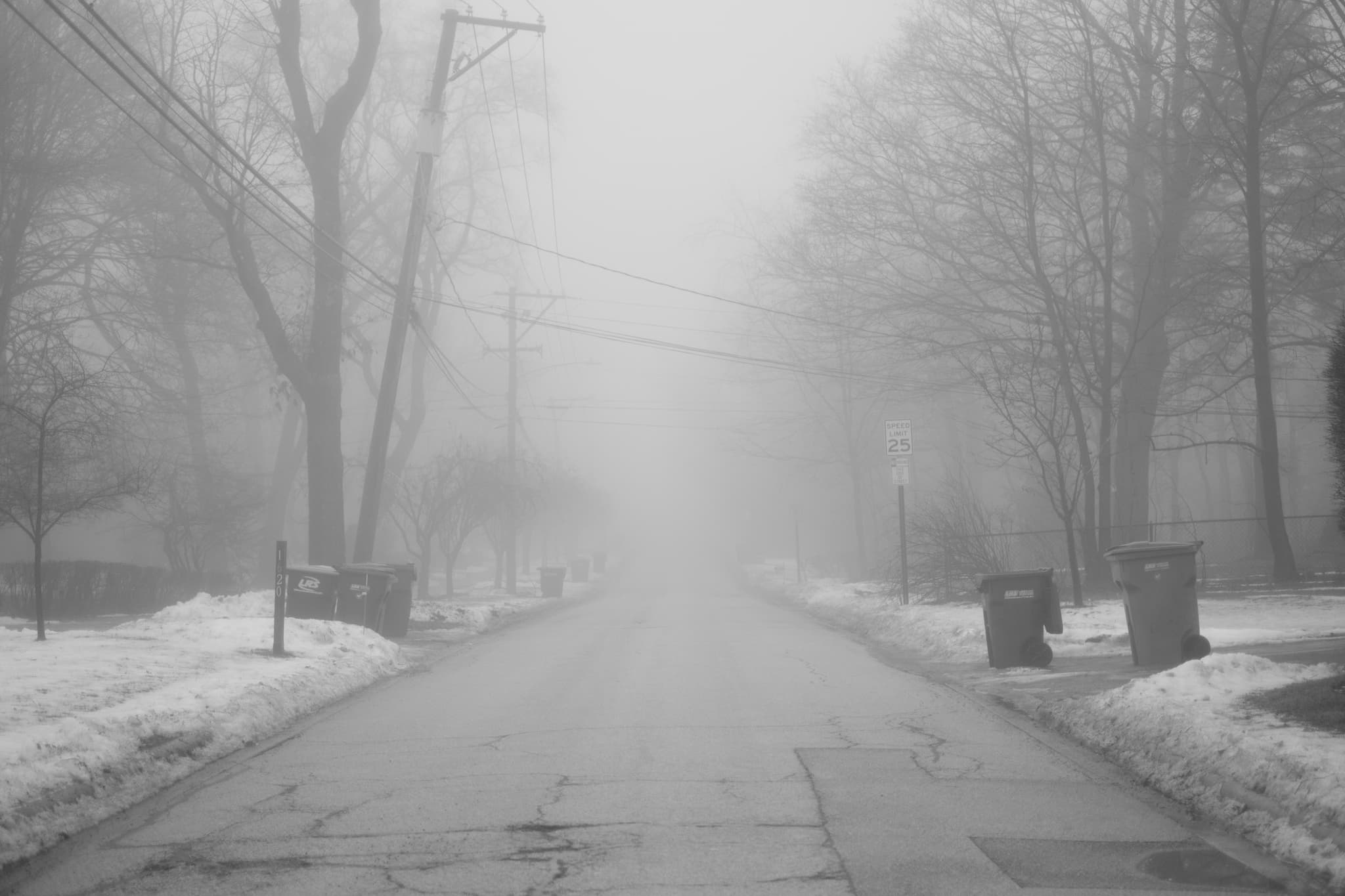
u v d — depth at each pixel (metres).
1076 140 30.97
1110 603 23.22
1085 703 11.34
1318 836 6.57
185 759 9.75
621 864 6.67
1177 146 28.97
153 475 31.36
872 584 37.00
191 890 6.32
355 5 29.73
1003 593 15.64
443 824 7.68
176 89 29.70
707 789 8.59
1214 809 7.68
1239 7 27.02
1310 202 27.80
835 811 7.88
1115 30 29.95
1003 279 31.95
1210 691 10.41
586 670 17.09
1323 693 9.84
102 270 36.22
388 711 13.02
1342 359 11.74
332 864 6.77
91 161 30.05
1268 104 26.22
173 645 16.39
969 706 12.77
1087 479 27.44
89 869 6.77
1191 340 32.97
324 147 29.81
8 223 29.77
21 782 7.73
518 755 10.09
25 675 12.70
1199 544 14.25
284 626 17.39
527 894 6.14
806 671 16.47
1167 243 29.91
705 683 15.13
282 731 11.69
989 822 7.58
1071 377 30.09
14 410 20.98
